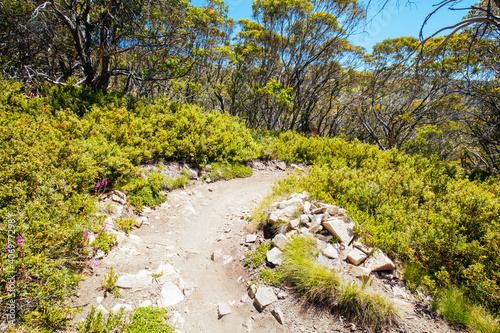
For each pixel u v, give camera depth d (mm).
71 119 7262
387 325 3080
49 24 11352
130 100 11320
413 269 3809
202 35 18266
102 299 3271
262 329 3238
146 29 12914
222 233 5477
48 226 3340
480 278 3355
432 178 7570
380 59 20344
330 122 28375
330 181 6473
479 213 4430
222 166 9398
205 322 3332
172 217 6031
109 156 6262
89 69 12250
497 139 13875
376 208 5371
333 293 3416
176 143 8617
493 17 3760
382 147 20141
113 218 5102
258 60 23031
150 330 2947
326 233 4598
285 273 3855
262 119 27891
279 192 6598
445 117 19000
